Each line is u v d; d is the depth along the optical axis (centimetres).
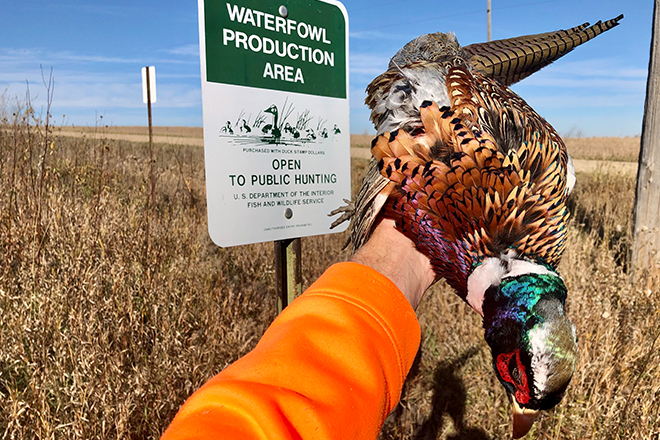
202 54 202
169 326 285
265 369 55
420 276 126
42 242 339
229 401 49
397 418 285
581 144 3534
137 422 231
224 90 210
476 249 135
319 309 67
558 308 129
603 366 283
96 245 351
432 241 133
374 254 119
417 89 178
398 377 69
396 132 136
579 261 412
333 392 55
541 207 138
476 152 129
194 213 507
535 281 130
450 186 127
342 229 268
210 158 208
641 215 478
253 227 225
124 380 239
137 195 536
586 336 298
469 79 185
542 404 127
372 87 228
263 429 47
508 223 133
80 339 243
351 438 54
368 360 62
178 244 416
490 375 312
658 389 260
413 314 76
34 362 232
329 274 76
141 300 319
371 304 70
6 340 259
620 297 340
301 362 57
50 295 279
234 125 215
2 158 450
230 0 208
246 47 216
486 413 290
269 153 229
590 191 855
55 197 405
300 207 245
